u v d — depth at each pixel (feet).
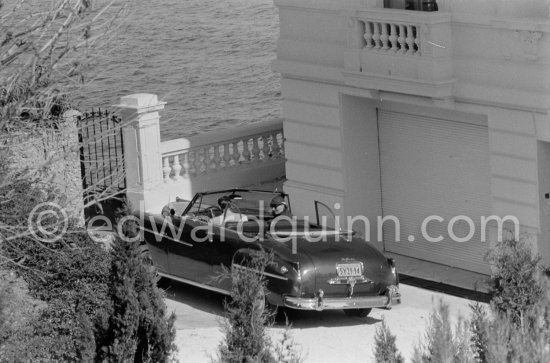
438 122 185.57
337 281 148.56
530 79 164.76
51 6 97.96
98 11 103.14
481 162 179.73
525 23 162.40
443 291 174.50
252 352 101.86
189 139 208.74
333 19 191.31
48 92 99.35
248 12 513.86
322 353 140.67
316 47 195.52
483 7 170.81
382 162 197.16
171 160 207.62
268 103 376.68
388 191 197.16
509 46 166.50
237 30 471.21
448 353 100.73
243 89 391.45
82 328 110.73
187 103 369.50
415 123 189.67
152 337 111.86
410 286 177.99
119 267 111.14
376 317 159.63
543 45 162.20
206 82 396.78
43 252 144.05
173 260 166.71
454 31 173.37
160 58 413.59
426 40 172.76
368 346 143.84
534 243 170.40
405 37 178.60
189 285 175.01
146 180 199.93
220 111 364.79
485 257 144.15
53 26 102.53
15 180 116.57
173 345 112.98
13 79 99.81
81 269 144.66
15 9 98.58
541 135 166.40
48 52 98.84
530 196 169.78
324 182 199.93
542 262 170.60
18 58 100.89
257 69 416.67
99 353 111.04
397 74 178.40
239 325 102.27
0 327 123.54
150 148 199.93
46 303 141.18
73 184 164.45
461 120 181.06
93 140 130.62
